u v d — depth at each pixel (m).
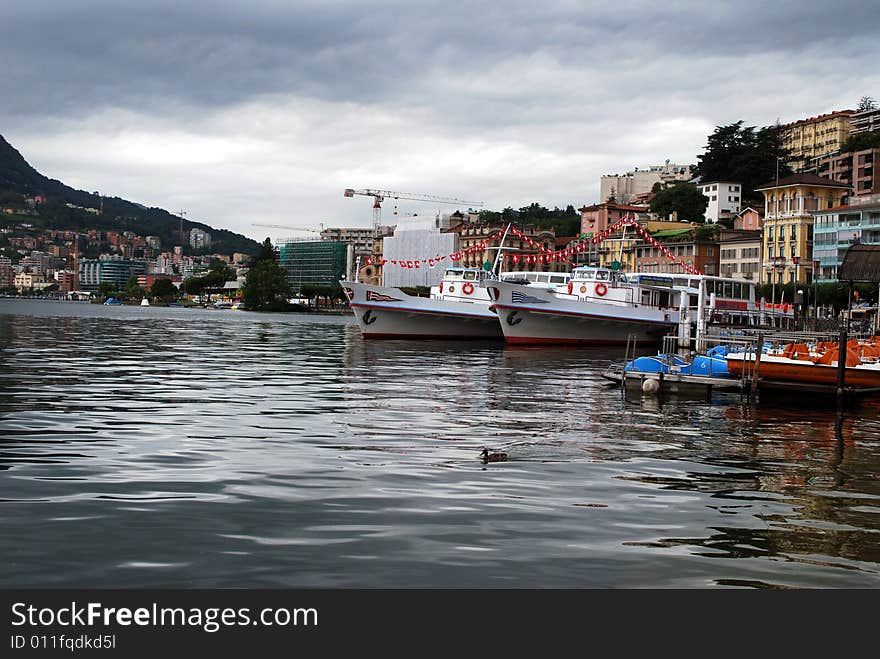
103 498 13.27
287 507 12.95
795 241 113.38
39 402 24.48
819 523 12.88
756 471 16.92
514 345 61.19
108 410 23.17
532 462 16.92
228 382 32.19
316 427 20.95
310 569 10.32
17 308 184.38
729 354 32.97
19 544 10.98
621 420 23.84
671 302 67.81
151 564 10.41
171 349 53.38
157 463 16.02
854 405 29.39
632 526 12.36
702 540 11.80
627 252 138.75
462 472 15.74
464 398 28.17
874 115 173.50
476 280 72.00
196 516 12.34
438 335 70.38
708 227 132.50
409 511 12.82
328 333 84.88
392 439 19.31
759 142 167.62
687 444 20.00
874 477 16.69
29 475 14.70
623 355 54.94
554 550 11.16
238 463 16.19
